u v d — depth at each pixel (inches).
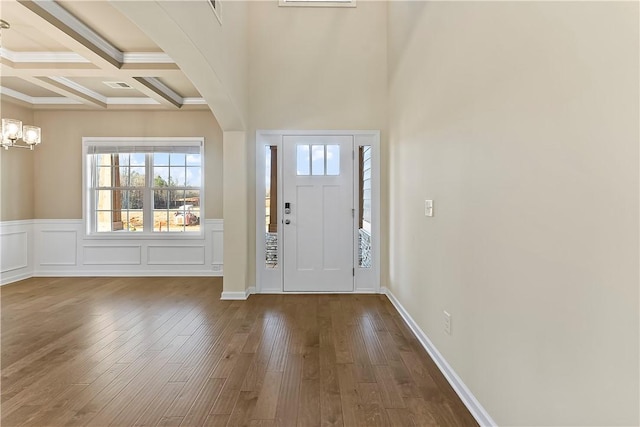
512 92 60.3
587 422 44.1
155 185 217.6
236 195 165.8
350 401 80.4
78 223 214.7
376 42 172.7
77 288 186.2
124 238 215.2
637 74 36.5
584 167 44.1
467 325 79.0
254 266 173.8
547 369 51.8
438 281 98.0
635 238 37.0
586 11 43.5
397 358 102.6
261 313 144.3
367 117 172.6
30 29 125.6
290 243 175.0
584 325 44.5
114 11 115.6
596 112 42.1
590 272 43.4
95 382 88.9
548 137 50.9
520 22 57.7
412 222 125.4
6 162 197.8
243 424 72.3
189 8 95.6
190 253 215.6
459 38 82.7
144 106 205.3
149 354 105.5
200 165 216.4
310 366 97.6
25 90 192.2
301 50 172.7
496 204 66.1
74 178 214.8
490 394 68.7
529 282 55.9
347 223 174.9
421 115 113.7
